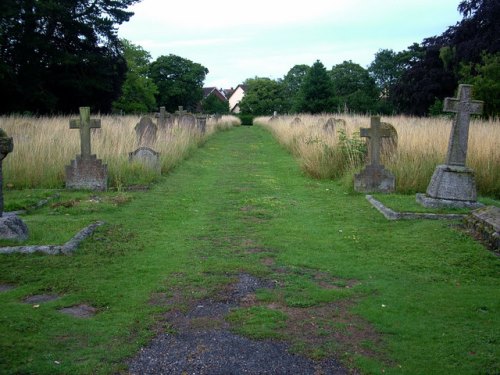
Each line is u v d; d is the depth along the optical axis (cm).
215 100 8362
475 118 2050
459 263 657
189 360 412
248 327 471
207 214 968
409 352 426
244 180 1402
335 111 4819
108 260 658
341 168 1413
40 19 3628
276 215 959
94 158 1160
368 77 6197
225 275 617
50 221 834
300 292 565
